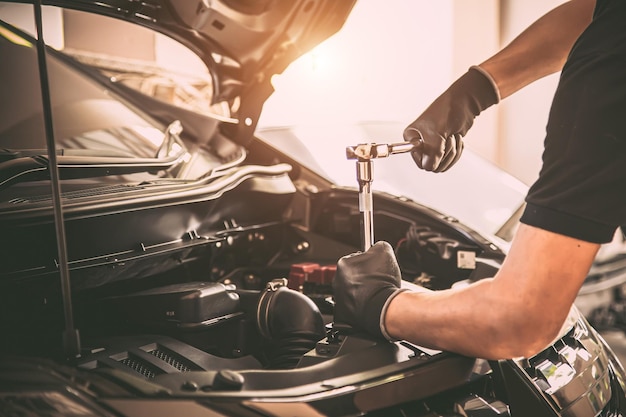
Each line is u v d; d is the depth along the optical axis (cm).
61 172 136
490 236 181
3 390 97
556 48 128
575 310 160
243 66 181
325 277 170
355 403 99
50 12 322
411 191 228
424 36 454
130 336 133
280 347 135
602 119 89
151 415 93
